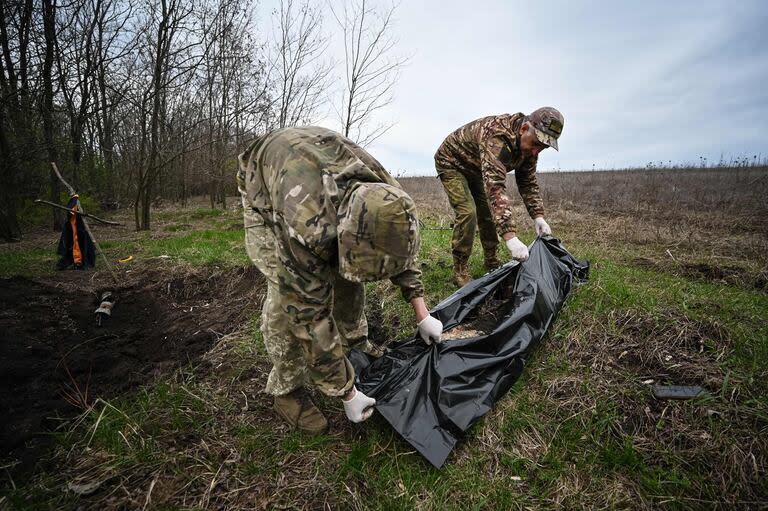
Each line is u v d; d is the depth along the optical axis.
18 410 2.20
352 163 1.52
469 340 2.20
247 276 4.21
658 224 6.79
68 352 2.88
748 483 1.66
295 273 1.50
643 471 1.75
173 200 17.33
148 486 1.68
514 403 2.15
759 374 2.11
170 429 2.00
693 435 1.86
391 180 1.74
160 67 8.48
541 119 2.72
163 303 3.90
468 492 1.72
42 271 4.84
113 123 14.69
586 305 2.84
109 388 2.45
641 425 1.95
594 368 2.32
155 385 2.38
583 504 1.67
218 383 2.40
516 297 2.56
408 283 2.04
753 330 2.54
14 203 8.28
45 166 9.25
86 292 3.99
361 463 1.82
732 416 1.90
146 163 14.32
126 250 5.99
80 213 4.66
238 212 12.15
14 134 8.20
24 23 8.45
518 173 3.35
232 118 11.59
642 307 2.71
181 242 6.44
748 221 6.96
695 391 2.04
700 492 1.65
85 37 10.33
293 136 1.63
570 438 1.95
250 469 1.76
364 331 2.41
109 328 3.44
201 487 1.69
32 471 1.77
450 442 1.84
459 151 3.21
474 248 4.51
